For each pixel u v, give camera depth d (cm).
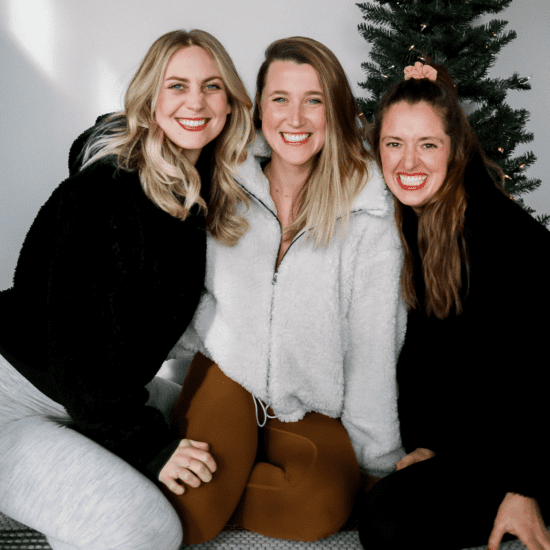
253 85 294
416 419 123
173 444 106
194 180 110
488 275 107
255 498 113
